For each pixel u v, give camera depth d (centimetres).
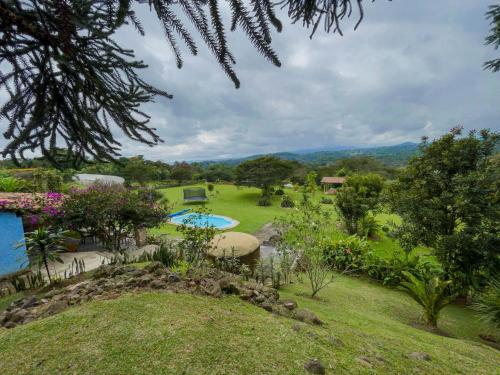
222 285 331
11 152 159
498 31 553
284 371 170
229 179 4362
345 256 845
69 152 192
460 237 657
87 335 202
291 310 306
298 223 602
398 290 735
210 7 109
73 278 564
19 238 673
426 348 278
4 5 114
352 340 244
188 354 180
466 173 713
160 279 333
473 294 647
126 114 186
